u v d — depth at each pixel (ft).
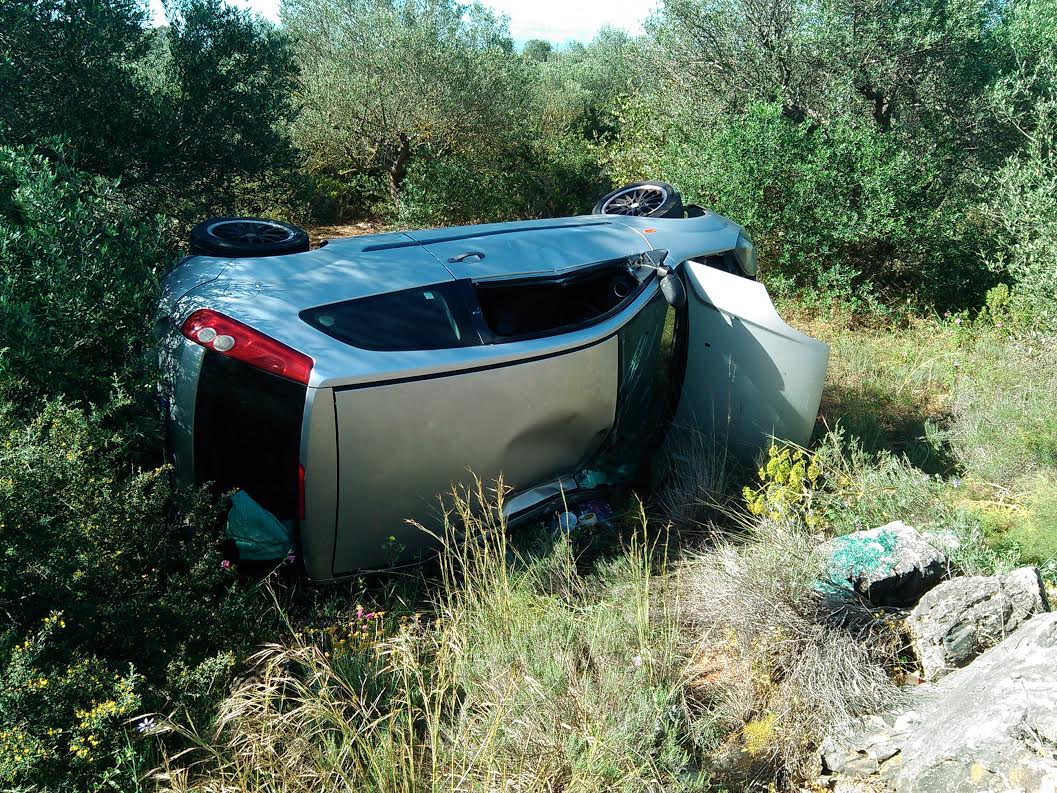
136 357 12.07
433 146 40.42
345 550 11.83
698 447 15.19
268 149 23.68
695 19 31.71
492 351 12.23
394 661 9.71
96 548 9.30
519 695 9.11
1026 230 24.14
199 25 22.39
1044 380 18.70
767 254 28.25
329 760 8.32
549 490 13.79
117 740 7.93
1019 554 12.23
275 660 9.43
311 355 11.08
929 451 16.76
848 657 9.84
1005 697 8.11
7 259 11.77
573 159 39.47
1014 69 27.99
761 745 9.11
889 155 27.84
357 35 39.19
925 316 27.07
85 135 19.75
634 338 14.24
